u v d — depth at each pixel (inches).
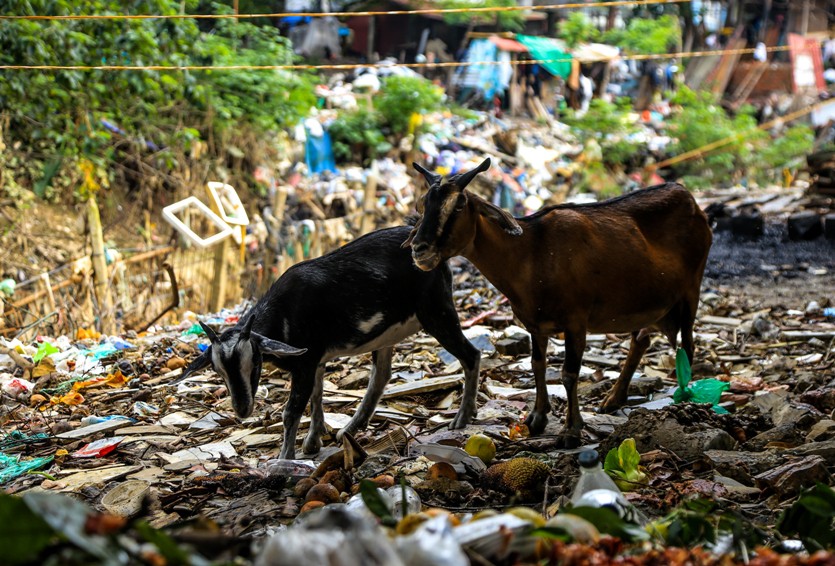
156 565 82.7
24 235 611.5
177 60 639.1
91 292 462.9
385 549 80.0
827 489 139.3
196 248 518.3
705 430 249.0
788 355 369.7
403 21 1115.9
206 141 714.8
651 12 1267.2
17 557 79.2
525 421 275.1
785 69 1266.0
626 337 402.9
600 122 969.5
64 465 273.7
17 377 372.8
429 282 270.2
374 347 270.8
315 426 269.6
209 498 237.1
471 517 116.6
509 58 1097.4
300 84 767.7
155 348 402.9
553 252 255.4
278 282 261.7
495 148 914.7
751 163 1014.4
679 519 127.9
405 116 839.1
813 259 538.6
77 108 620.7
